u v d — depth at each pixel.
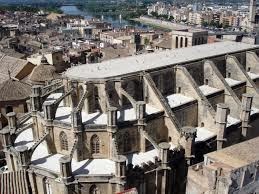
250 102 87.25
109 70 81.88
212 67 95.69
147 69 83.00
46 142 73.50
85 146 70.56
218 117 80.06
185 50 108.62
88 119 72.44
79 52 185.88
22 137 83.00
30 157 69.50
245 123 88.75
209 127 85.38
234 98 91.62
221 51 108.62
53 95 88.06
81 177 65.31
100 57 182.00
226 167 49.50
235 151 55.62
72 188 65.44
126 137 73.00
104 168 68.81
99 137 70.25
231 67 105.00
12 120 82.06
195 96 86.81
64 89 79.12
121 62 90.69
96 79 73.62
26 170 69.25
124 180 65.12
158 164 71.06
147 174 69.94
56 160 71.62
